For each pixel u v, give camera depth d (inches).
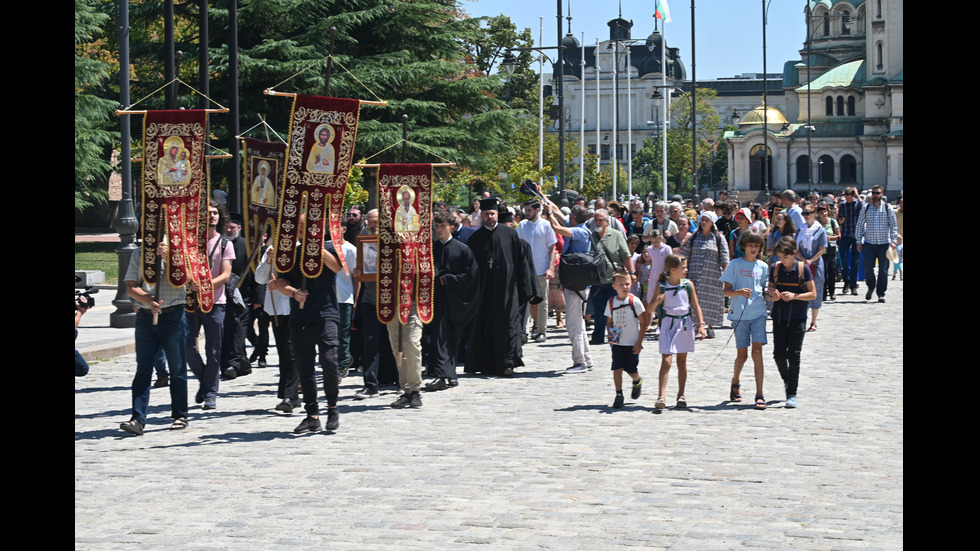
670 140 5305.1
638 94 6461.6
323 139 415.2
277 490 323.3
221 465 362.0
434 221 548.7
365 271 515.8
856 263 1049.5
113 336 742.5
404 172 476.1
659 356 644.7
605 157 6491.1
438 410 474.0
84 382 569.3
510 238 587.8
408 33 1768.0
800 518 279.1
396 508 297.9
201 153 432.1
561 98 1425.9
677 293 461.4
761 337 464.1
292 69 1569.9
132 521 288.8
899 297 1036.5
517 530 272.1
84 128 1651.1
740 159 4891.7
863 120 4736.7
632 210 836.6
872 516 279.9
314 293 421.1
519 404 486.9
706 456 362.3
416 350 480.1
